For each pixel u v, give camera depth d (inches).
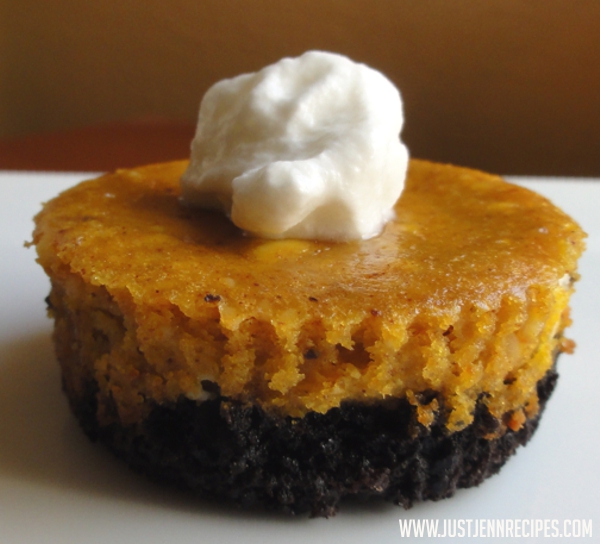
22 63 11.6
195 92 11.4
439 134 10.9
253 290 3.5
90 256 3.7
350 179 3.9
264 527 3.6
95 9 11.2
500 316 3.7
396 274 3.7
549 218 4.3
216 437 3.6
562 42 10.2
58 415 4.2
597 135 10.5
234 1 10.8
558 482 3.9
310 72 4.3
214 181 4.1
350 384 3.6
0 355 4.7
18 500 3.7
